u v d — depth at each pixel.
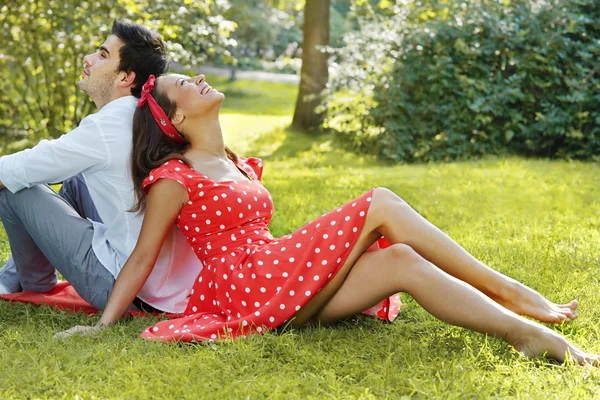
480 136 9.49
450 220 5.38
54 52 9.16
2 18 8.92
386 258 2.80
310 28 12.15
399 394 2.35
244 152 10.66
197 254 3.09
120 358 2.60
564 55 9.14
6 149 9.16
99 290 3.13
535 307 2.80
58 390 2.33
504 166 8.17
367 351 2.73
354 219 2.84
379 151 9.91
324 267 2.82
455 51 9.52
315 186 7.06
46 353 2.64
